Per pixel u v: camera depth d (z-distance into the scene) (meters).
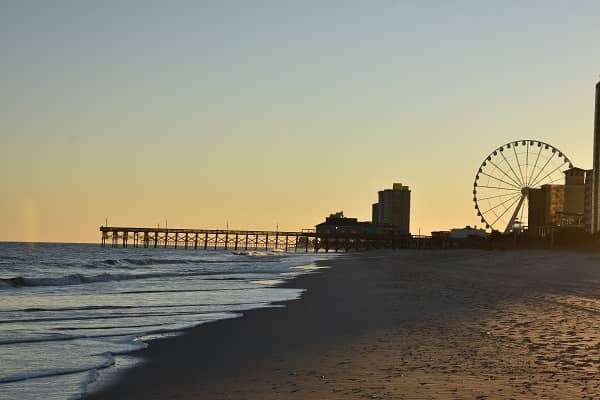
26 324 21.72
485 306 25.75
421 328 19.45
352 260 107.69
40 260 87.69
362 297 32.88
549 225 150.62
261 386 11.98
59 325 21.56
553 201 165.38
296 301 31.42
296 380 12.37
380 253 164.25
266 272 64.31
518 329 18.42
